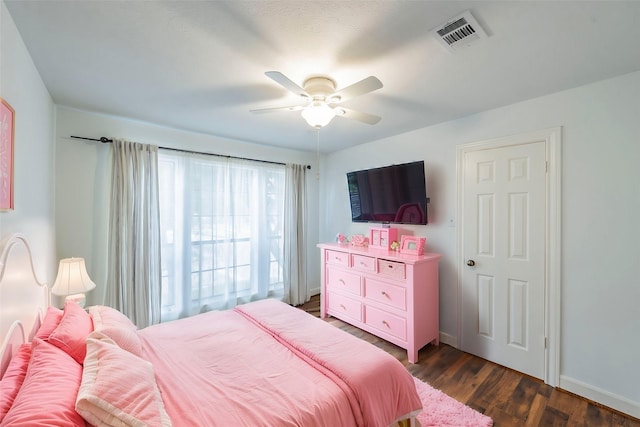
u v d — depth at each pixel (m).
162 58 1.59
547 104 2.07
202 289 3.20
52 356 1.06
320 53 1.52
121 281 2.56
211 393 1.17
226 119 2.65
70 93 2.08
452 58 1.57
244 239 3.54
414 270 2.43
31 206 1.61
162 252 2.93
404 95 2.08
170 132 2.96
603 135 1.84
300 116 2.56
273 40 1.41
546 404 1.86
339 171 4.04
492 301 2.41
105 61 1.63
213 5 1.16
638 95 1.72
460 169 2.60
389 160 3.29
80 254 2.49
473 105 2.27
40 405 0.80
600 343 1.87
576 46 1.45
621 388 1.79
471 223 2.53
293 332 1.71
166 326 1.84
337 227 4.09
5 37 1.17
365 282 2.87
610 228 1.83
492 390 2.01
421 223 2.80
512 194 2.28
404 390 1.37
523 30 1.32
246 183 3.55
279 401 1.12
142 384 1.00
